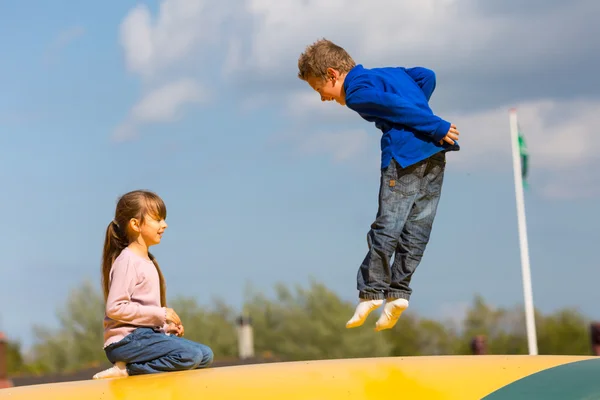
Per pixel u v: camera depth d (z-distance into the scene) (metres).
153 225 9.40
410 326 96.00
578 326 84.69
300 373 7.57
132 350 9.04
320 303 94.62
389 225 8.75
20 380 33.06
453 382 7.14
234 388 7.23
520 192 17.91
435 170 8.88
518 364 7.54
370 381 7.26
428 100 9.48
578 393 6.72
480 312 91.12
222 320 90.69
